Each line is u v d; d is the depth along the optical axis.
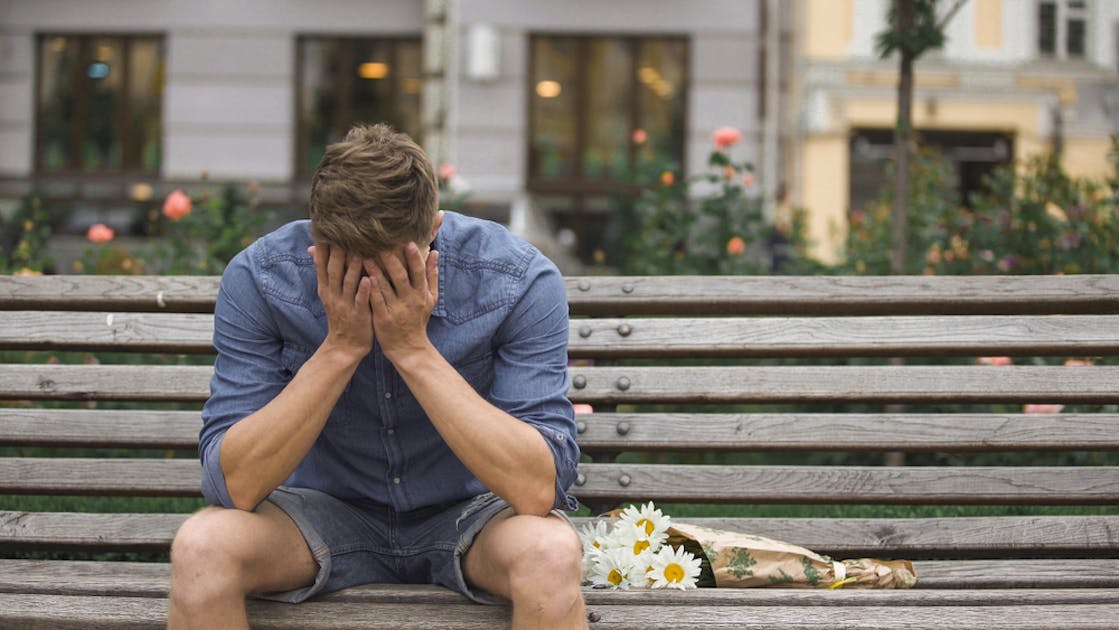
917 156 6.74
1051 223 5.45
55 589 2.47
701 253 5.75
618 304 2.96
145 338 2.94
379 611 2.31
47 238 6.06
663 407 4.50
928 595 2.45
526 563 2.17
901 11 5.21
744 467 2.89
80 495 2.90
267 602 2.35
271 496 2.41
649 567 2.51
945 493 2.87
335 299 2.30
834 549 2.84
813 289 2.93
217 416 2.39
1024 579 2.71
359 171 2.25
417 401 2.45
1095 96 15.00
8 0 14.68
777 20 14.27
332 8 14.55
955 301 2.90
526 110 14.12
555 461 2.35
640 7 14.00
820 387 2.90
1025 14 14.96
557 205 14.15
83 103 14.80
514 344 2.48
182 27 14.65
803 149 14.84
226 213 5.61
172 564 2.18
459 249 2.49
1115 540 2.84
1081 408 4.21
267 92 14.66
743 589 2.47
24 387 2.93
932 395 2.88
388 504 2.53
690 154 14.10
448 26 14.08
